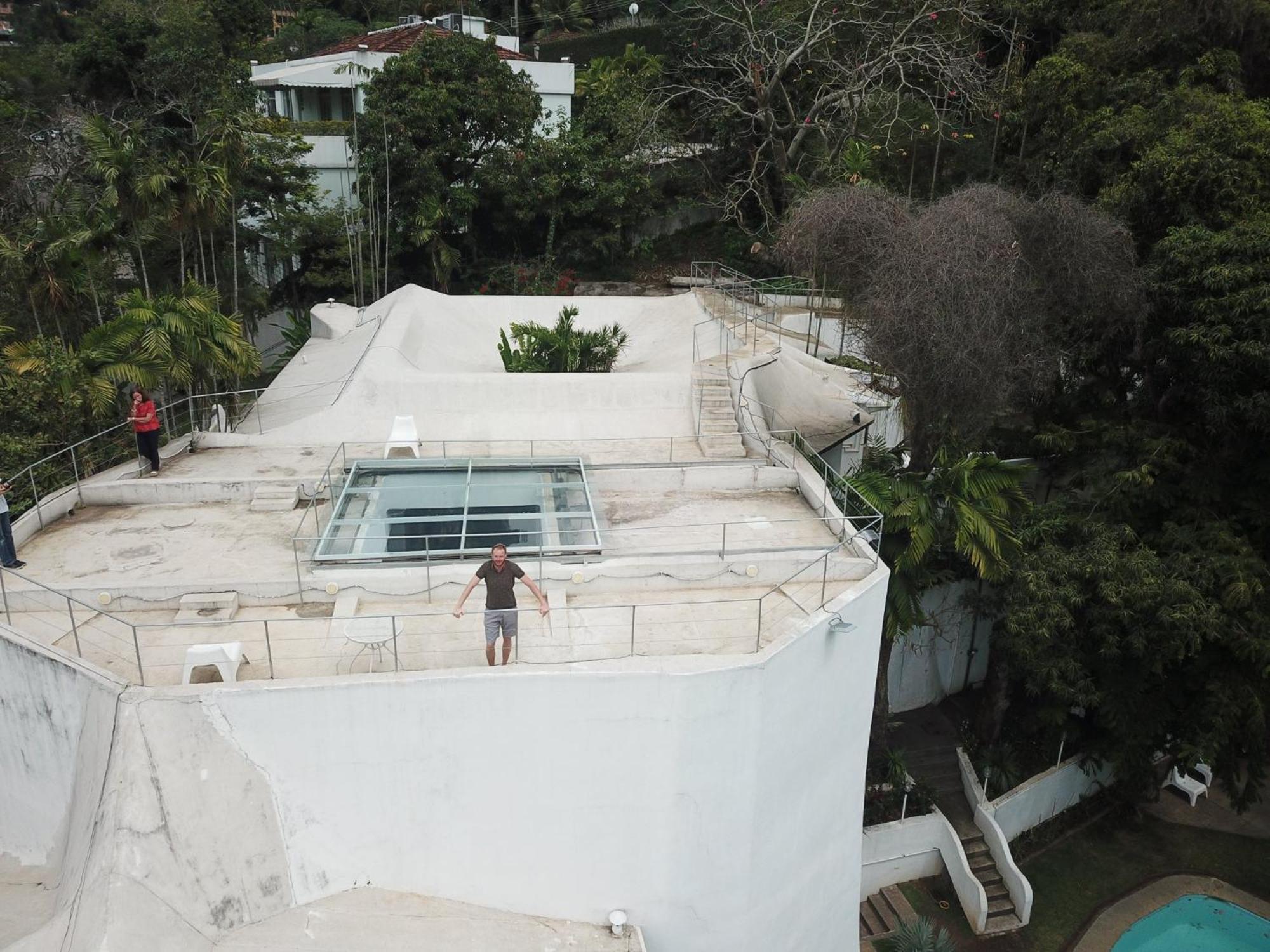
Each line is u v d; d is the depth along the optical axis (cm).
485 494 1567
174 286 3064
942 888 1911
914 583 1719
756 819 1180
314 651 1159
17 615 1224
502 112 3412
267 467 1769
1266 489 2039
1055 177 2575
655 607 1291
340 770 1043
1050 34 3491
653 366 2375
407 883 1101
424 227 3319
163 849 954
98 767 1003
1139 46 2683
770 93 3462
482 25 4466
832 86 3597
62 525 1496
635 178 3712
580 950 1105
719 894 1195
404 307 2505
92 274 2422
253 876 1012
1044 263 1895
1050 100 2772
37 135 3328
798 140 3500
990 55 3819
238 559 1370
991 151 3475
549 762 1085
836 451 2281
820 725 1272
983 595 2120
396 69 3281
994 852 1923
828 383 2391
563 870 1136
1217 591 1875
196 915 959
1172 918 1902
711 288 3256
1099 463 2194
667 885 1169
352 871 1078
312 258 3650
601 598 1319
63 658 1081
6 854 1202
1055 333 2091
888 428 2456
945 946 1711
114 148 2238
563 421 1983
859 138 3475
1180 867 2052
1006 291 1645
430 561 1344
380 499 1535
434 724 1045
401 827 1077
